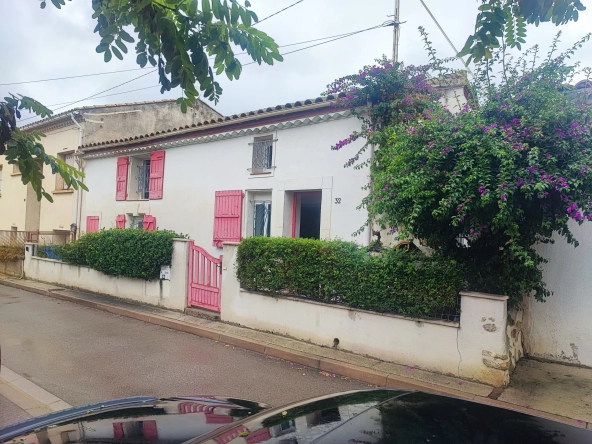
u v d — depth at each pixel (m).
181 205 12.01
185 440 2.46
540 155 4.56
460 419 1.96
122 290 10.70
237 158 10.75
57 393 5.02
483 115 5.07
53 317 9.25
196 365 6.15
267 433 1.86
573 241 4.91
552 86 5.05
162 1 2.32
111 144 13.79
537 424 1.96
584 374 5.60
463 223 5.10
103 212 14.45
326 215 8.95
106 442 2.42
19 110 2.57
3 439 2.50
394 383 5.32
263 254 7.51
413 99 7.34
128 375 5.68
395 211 5.41
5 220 19.88
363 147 7.82
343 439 1.72
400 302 5.87
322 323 6.71
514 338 5.71
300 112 9.30
